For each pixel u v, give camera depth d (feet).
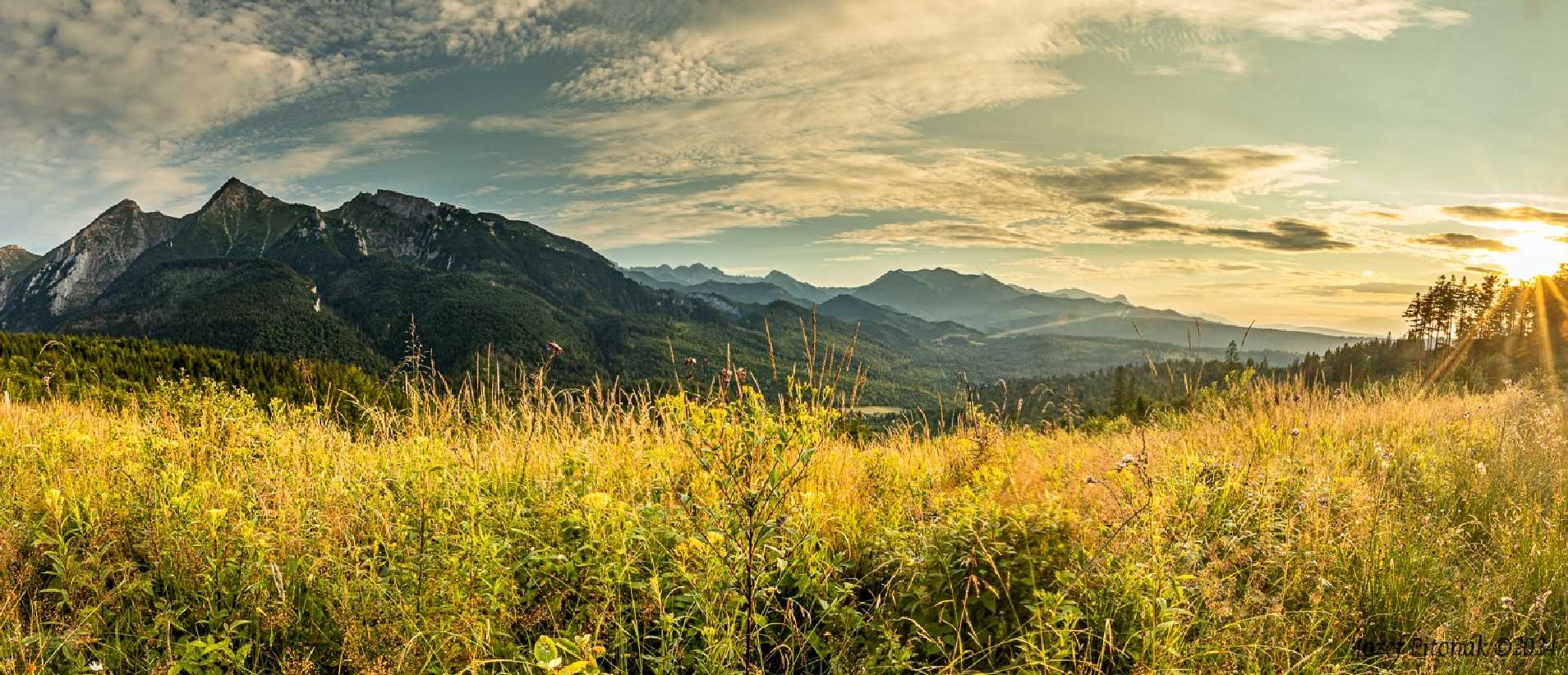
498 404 22.75
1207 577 13.02
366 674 10.37
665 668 10.74
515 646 11.25
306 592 12.82
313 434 22.30
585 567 13.01
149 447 17.85
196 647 10.78
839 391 12.03
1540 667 11.78
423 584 12.10
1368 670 12.01
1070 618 10.80
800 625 12.76
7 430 21.91
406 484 15.34
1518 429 26.08
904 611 12.60
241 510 14.79
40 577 12.70
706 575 12.05
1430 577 14.16
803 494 16.12
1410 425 30.17
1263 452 24.56
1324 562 14.56
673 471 17.43
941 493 18.51
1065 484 20.13
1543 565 14.44
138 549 13.64
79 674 10.33
